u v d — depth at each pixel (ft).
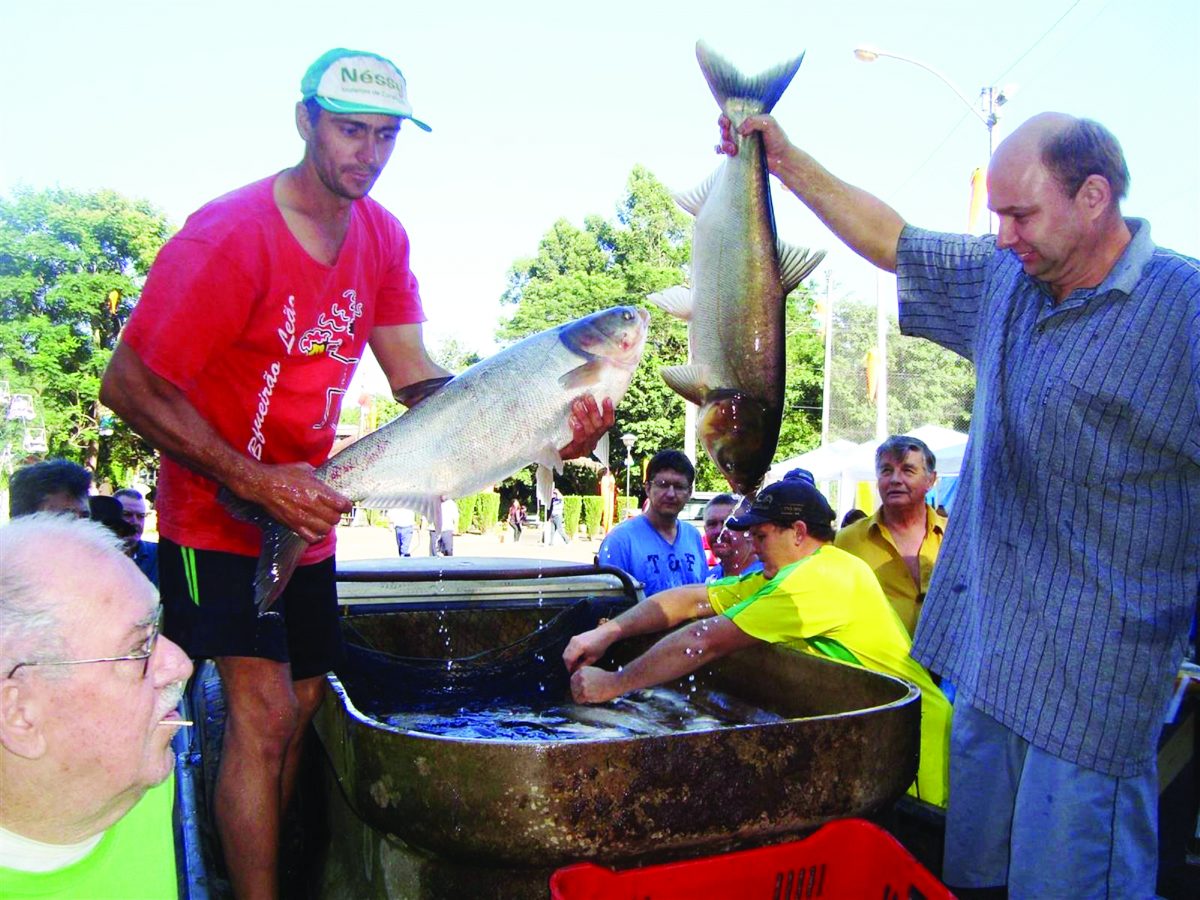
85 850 5.33
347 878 9.00
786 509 11.96
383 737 7.06
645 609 12.33
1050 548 8.26
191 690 13.12
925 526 16.29
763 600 10.79
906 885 7.12
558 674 12.48
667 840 7.00
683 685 12.19
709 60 9.64
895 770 7.93
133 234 148.36
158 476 9.38
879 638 10.99
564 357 9.33
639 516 19.30
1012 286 8.80
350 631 12.30
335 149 8.30
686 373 10.04
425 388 10.26
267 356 8.79
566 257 137.69
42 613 4.76
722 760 7.13
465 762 6.73
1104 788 8.02
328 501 8.44
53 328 139.23
